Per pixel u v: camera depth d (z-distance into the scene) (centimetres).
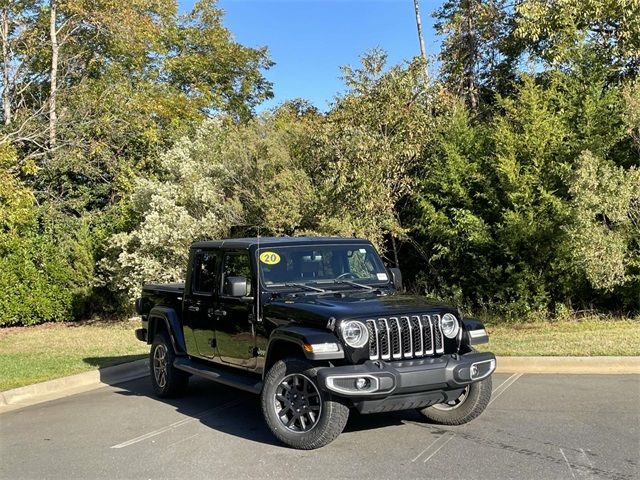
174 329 852
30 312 1845
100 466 592
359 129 1305
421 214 1423
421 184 1402
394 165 1338
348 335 582
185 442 657
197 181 1599
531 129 1263
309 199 1384
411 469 541
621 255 1112
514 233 1273
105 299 1875
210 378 745
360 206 1296
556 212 1247
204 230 1527
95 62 2444
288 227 1416
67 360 1190
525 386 832
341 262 746
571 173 1123
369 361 582
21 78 2152
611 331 1143
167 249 1585
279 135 1525
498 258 1394
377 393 561
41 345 1426
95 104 2100
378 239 1334
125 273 1711
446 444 607
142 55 2648
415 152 1355
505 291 1384
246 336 697
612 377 858
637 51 1375
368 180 1288
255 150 1514
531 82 1313
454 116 1415
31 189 1919
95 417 786
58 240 1931
